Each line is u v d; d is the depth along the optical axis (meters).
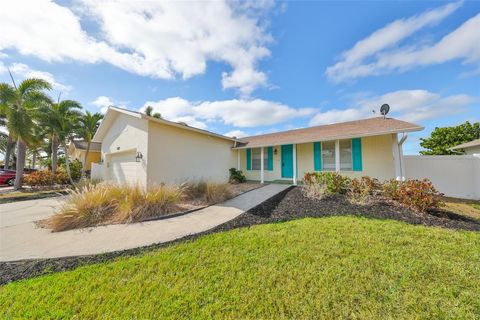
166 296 2.46
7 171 16.66
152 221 5.41
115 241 4.16
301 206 6.25
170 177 9.17
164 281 2.76
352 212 5.58
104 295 2.49
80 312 2.24
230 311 2.22
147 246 3.90
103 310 2.26
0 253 3.69
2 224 5.54
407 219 5.01
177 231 4.64
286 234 4.15
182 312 2.22
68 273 3.00
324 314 2.15
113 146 11.14
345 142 10.36
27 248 3.89
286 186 10.02
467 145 11.62
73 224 5.07
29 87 12.82
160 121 8.60
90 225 5.14
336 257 3.22
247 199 7.59
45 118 12.90
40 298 2.47
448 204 6.91
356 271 2.83
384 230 4.23
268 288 2.55
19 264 3.30
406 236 3.92
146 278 2.84
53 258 3.48
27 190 12.60
